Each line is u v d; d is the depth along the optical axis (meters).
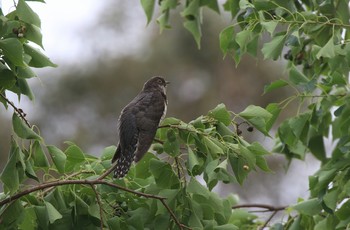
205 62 32.78
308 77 13.30
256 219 13.95
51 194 10.65
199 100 32.66
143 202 10.76
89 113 32.75
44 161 10.58
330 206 11.38
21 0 10.01
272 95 32.47
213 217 10.59
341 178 11.52
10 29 10.07
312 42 12.82
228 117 10.57
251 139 30.47
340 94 12.33
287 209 12.66
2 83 10.30
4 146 30.31
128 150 11.77
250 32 11.21
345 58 10.92
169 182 10.41
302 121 12.14
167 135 10.38
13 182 10.02
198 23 13.80
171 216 10.49
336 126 13.21
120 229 10.45
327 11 12.13
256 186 30.78
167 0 13.71
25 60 10.35
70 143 11.19
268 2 11.37
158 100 12.51
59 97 32.75
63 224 10.59
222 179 10.20
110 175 11.21
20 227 10.70
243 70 32.59
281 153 13.62
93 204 10.55
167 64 33.06
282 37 11.01
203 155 10.47
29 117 32.12
